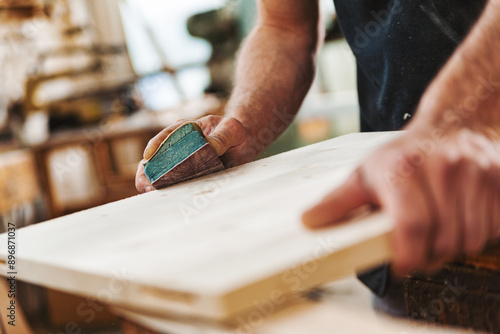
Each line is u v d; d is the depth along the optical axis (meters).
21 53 2.66
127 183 2.82
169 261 0.55
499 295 0.72
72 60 2.76
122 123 2.77
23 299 1.78
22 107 2.72
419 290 0.81
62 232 0.80
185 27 2.84
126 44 2.84
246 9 2.79
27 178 2.55
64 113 2.78
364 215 0.58
